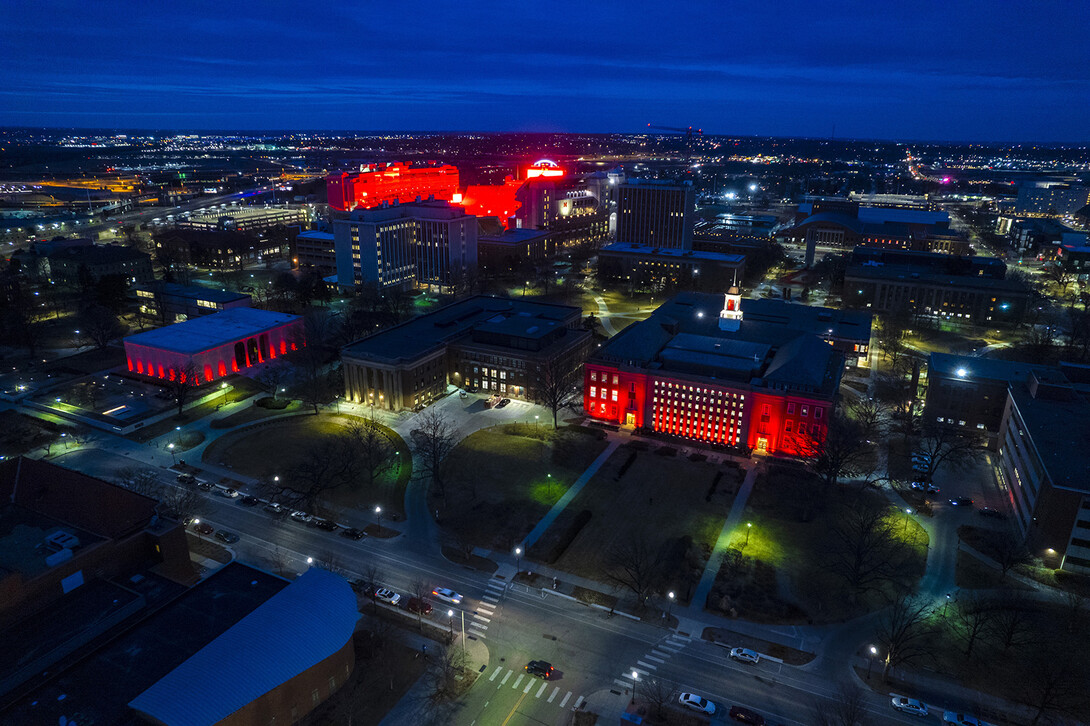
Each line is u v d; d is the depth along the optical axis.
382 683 87.88
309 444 152.25
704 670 90.75
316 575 92.94
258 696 75.19
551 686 87.81
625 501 131.75
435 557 114.25
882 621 99.94
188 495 124.88
